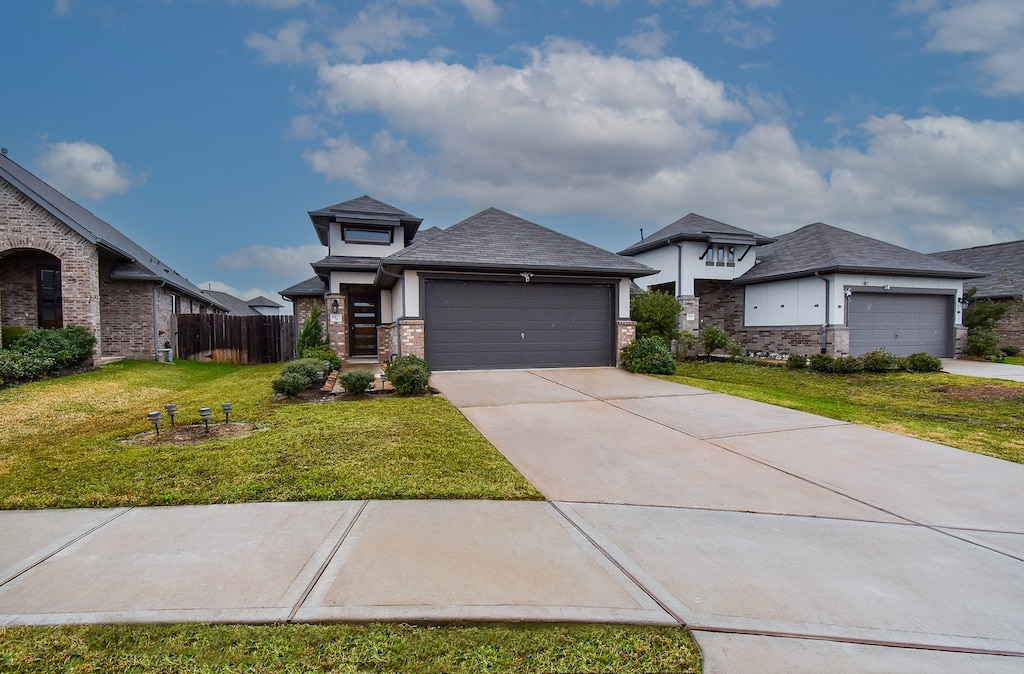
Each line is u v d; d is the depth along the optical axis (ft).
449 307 42.42
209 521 13.39
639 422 25.80
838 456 20.39
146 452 19.45
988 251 79.36
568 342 45.50
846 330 57.77
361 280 57.06
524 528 13.21
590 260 45.19
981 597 10.35
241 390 35.35
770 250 73.97
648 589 10.37
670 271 72.49
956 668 8.21
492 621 9.21
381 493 15.38
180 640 8.59
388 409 27.53
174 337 60.54
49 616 9.21
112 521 13.41
